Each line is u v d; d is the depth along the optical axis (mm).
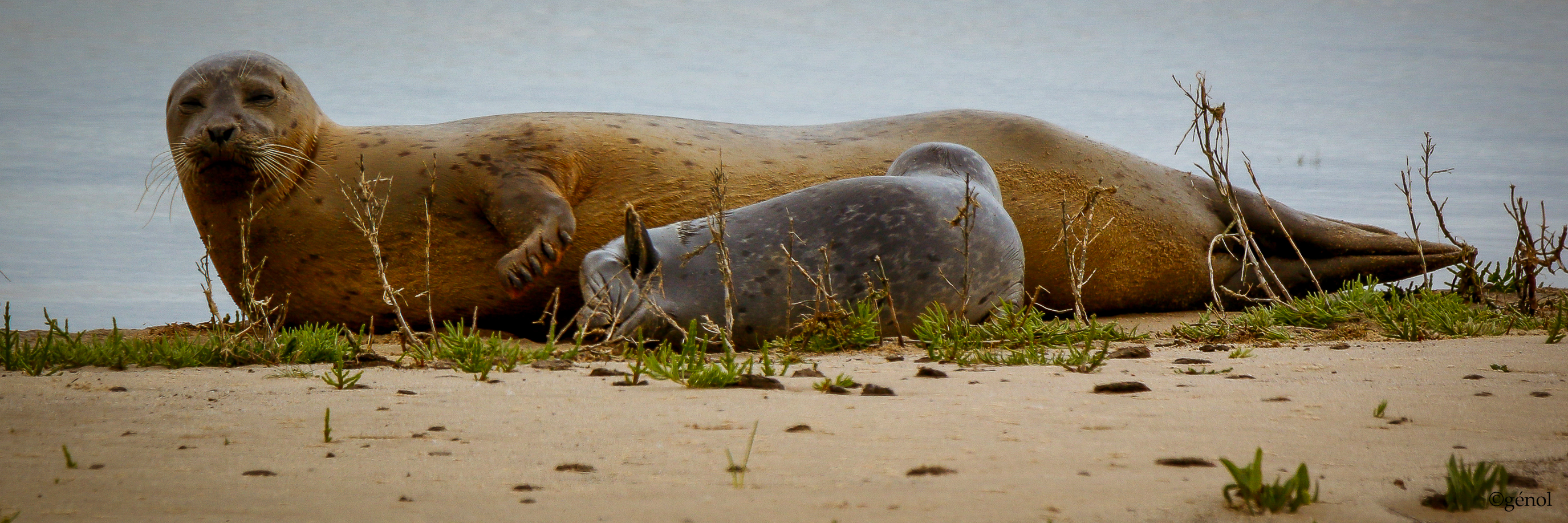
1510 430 12383
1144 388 15344
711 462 11148
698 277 25094
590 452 11648
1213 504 9453
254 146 30281
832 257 25922
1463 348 20422
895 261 26078
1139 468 10750
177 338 22625
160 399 15164
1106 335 24422
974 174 30094
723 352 23328
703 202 33125
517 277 28375
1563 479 10289
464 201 31844
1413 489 9922
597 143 33219
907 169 30344
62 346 21391
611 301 24469
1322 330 26062
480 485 10320
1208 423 12953
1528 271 28344
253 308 23172
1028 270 34656
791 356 20828
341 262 31688
